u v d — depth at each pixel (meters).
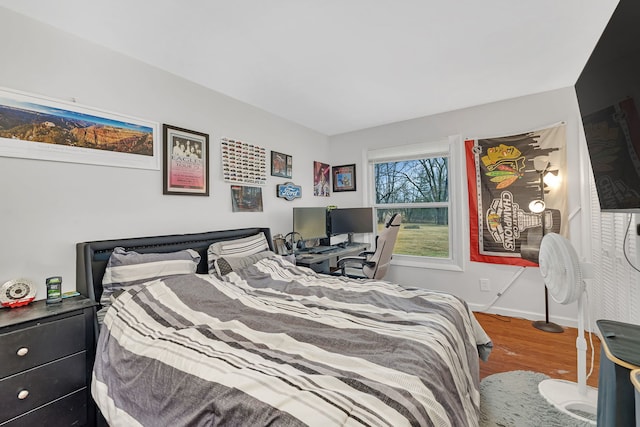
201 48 1.97
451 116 3.33
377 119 3.58
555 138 2.76
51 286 1.51
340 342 1.15
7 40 1.53
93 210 1.84
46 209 1.65
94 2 1.50
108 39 1.84
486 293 3.16
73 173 1.76
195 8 1.57
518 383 1.86
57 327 1.37
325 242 3.86
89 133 1.83
